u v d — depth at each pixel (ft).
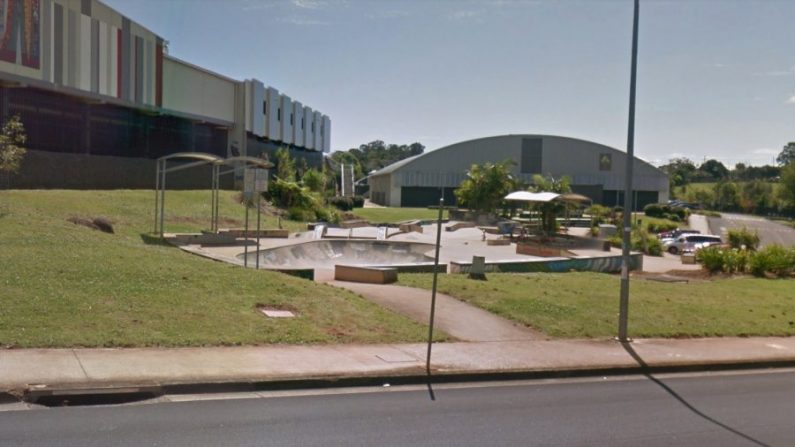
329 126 300.81
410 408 29.12
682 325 53.26
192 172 164.45
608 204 342.23
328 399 29.94
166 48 157.79
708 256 106.73
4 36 102.53
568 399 32.53
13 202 81.66
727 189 406.21
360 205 276.82
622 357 42.04
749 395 35.09
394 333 43.39
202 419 25.66
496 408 29.94
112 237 65.92
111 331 35.53
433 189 327.88
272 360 34.30
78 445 21.88
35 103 115.44
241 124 186.50
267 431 24.58
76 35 118.93
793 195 357.00
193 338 36.37
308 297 49.03
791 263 103.40
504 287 63.57
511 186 224.53
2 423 23.97
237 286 48.34
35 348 32.32
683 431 27.30
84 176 123.65
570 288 66.39
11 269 43.29
